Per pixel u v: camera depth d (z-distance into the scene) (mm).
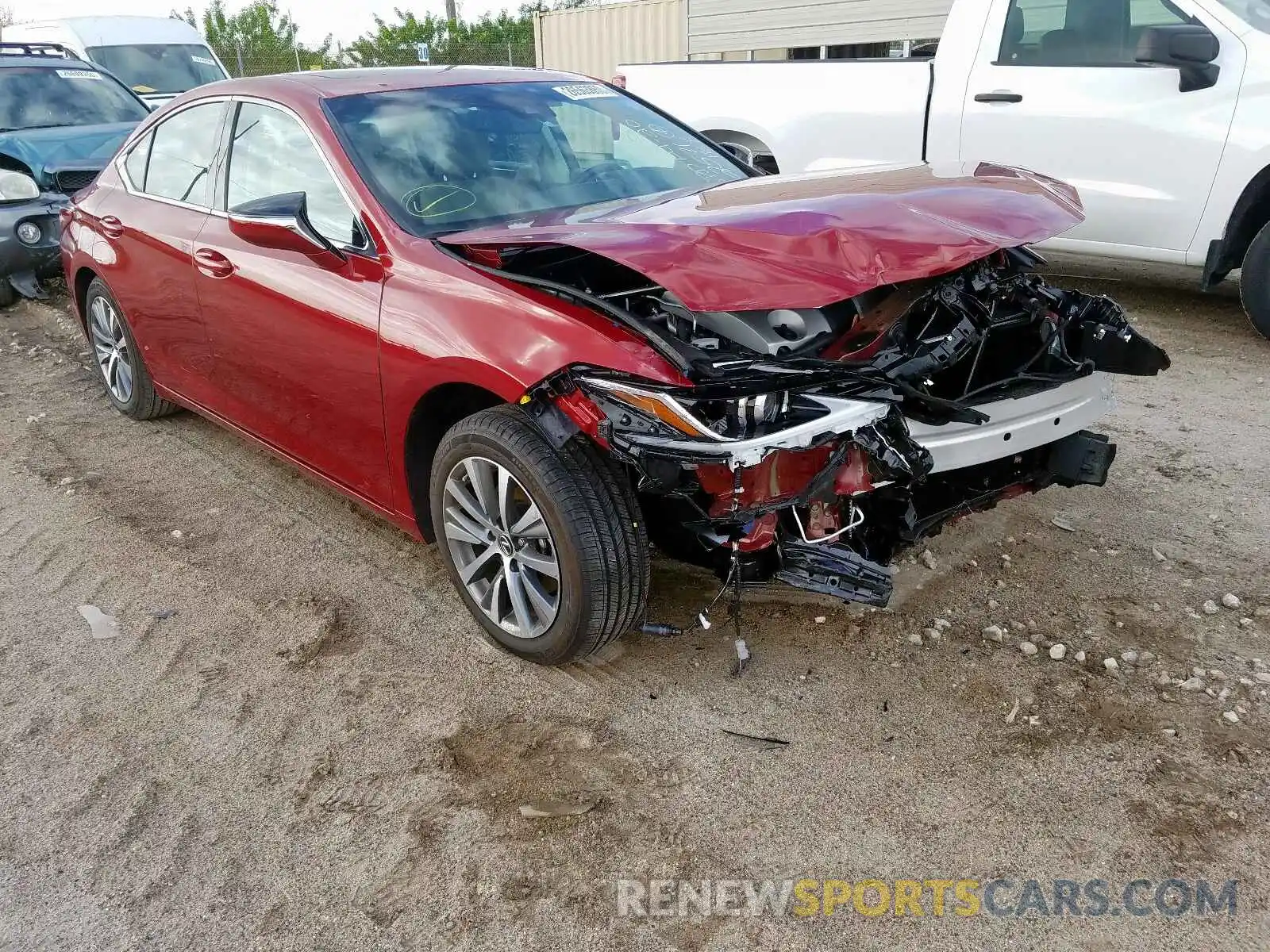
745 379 2527
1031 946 2162
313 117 3613
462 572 3262
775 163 7637
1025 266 3541
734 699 2994
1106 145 6070
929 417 2812
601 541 2791
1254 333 6199
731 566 2836
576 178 3789
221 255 3924
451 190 3508
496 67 4406
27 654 3375
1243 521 3885
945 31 6730
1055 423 3096
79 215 5145
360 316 3262
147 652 3367
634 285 3230
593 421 2611
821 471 2629
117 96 9297
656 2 14922
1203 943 2150
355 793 2693
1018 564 3646
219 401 4402
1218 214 5758
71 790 2740
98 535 4199
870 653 3176
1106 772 2635
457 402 3271
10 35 13875
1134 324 6469
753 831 2506
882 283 2598
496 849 2482
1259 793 2541
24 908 2369
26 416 5621
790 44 12148
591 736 2865
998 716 2869
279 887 2400
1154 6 5883
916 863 2391
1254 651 3100
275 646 3381
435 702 3053
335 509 4375
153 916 2334
